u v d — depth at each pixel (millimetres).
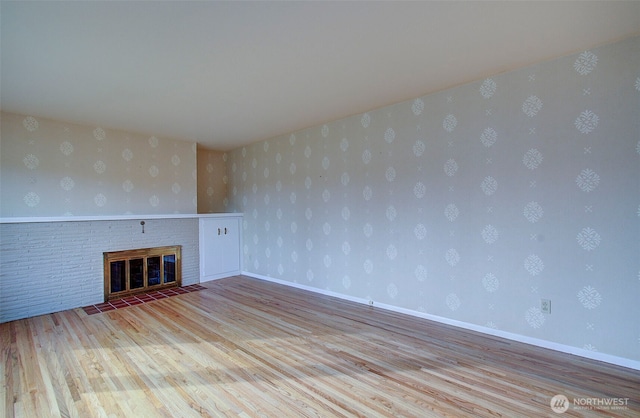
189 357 2479
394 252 3512
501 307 2789
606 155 2301
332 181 4117
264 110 3613
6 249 3342
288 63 2475
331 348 2623
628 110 2219
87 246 3857
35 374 2230
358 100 3340
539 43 2250
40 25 1898
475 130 2904
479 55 2410
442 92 3104
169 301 3973
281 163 4809
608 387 2016
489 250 2844
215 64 2465
